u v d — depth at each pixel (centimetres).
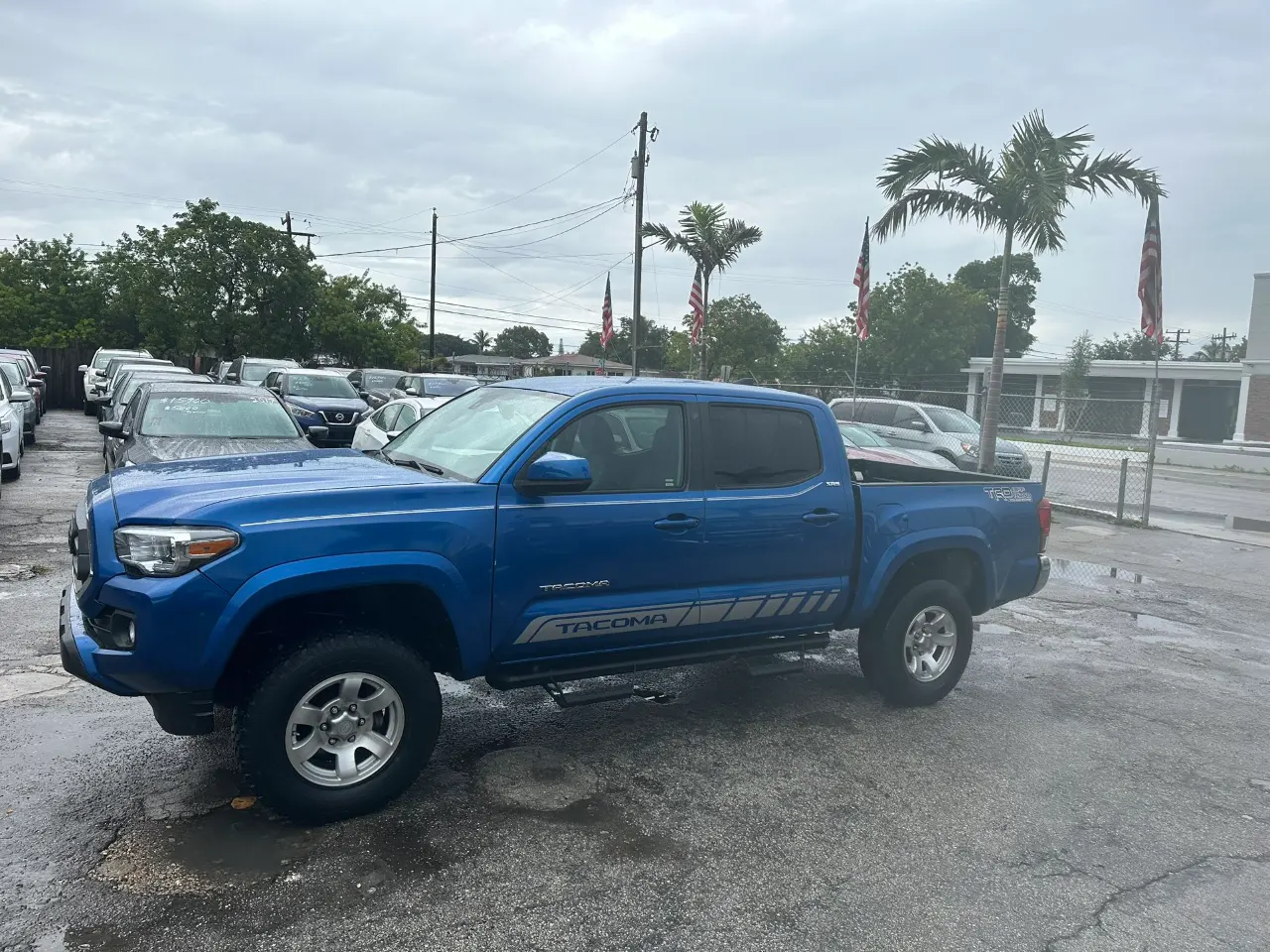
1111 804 445
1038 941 328
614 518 429
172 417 952
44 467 1393
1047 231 1486
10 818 370
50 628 614
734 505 467
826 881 360
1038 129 1472
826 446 512
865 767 472
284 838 366
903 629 547
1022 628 787
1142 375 4100
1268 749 533
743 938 320
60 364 2889
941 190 1586
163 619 338
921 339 4369
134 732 458
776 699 568
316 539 360
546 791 422
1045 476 1669
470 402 506
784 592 490
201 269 3259
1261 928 344
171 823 372
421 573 379
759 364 3581
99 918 308
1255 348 3662
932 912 342
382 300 4253
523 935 313
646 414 457
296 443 946
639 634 452
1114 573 1058
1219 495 2006
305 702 365
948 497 557
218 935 303
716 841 386
